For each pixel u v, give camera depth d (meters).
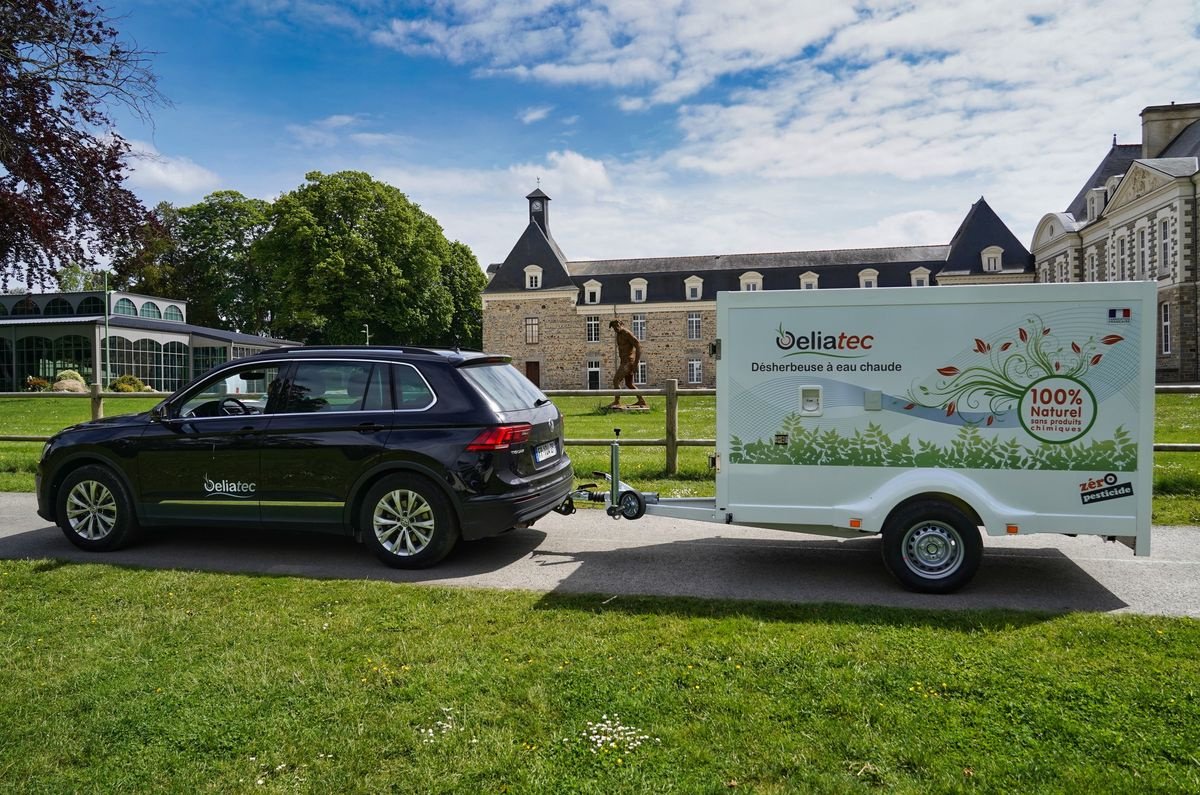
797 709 3.22
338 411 5.95
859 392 5.18
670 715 3.18
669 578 5.46
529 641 4.05
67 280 7.52
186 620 4.42
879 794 2.60
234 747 2.97
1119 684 3.41
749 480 5.41
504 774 2.76
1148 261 39.38
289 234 43.66
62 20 5.96
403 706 3.29
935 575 5.07
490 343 60.19
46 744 3.00
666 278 60.16
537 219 62.75
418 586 5.16
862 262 58.97
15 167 6.10
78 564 5.78
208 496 6.14
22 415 24.08
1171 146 42.78
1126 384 4.84
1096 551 6.19
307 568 5.81
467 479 5.61
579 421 21.23
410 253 48.69
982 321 4.99
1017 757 2.82
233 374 6.34
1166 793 2.58
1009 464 4.98
